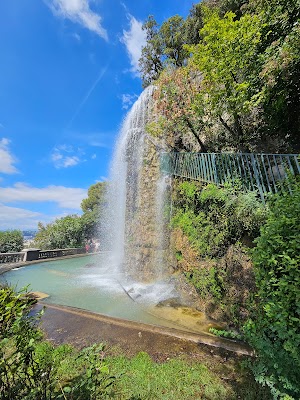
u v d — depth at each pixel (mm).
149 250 8641
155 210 9148
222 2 11969
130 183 10914
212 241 5664
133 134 11266
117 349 3381
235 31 6406
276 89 6219
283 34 6121
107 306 5773
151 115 11117
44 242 22406
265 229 2713
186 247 6516
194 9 16922
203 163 7488
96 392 2000
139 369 2865
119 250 11766
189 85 8234
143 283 8008
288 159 4852
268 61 6152
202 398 2391
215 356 3195
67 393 1915
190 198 7285
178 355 3227
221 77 6949
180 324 4660
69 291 7242
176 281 6840
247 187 5816
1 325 1711
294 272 2148
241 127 7855
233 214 5328
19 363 1719
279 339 2217
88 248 20609
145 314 5219
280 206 2762
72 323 4332
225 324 4543
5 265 12227
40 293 6980
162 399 2367
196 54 7379
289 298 2096
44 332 3922
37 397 1735
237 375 2740
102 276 9711
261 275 2588
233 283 4672
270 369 2193
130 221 10383
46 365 1979
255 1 7156
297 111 6512
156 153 10250
